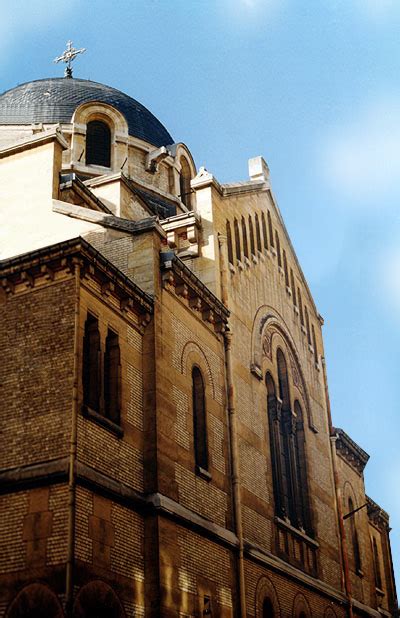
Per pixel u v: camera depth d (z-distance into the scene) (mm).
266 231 33500
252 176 34469
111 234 23453
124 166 39844
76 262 19656
